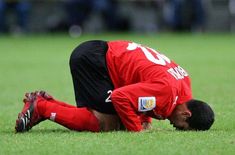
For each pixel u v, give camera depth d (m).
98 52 20.64
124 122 19.80
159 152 17.30
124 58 20.39
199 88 35.00
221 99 30.02
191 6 83.88
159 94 19.48
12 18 83.69
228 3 86.19
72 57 20.75
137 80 20.11
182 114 19.83
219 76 41.62
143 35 81.69
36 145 18.25
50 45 70.38
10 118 24.62
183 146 17.94
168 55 58.62
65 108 20.41
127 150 17.50
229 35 83.56
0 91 35.09
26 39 78.50
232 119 23.30
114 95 19.56
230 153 17.30
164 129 20.84
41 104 20.27
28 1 83.94
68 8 82.19
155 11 85.31
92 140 18.77
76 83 20.69
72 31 83.19
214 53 61.09
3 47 69.19
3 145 18.33
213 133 19.70
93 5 81.06
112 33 82.94
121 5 84.12
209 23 86.56
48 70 47.50
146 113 19.92
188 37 80.69
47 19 85.50
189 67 48.25
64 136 19.48
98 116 20.41
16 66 50.72
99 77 20.44
